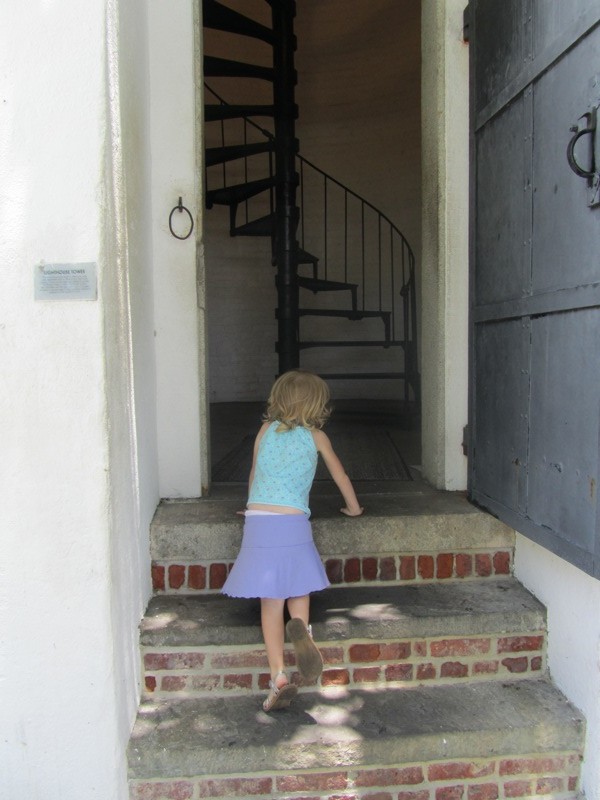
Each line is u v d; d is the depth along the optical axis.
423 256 2.96
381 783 1.94
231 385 6.35
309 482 2.11
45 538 1.78
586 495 1.74
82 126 1.73
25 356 1.76
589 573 1.73
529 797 1.99
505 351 2.27
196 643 2.13
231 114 4.66
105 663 1.81
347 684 2.19
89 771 1.83
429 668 2.21
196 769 1.88
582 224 1.73
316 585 2.03
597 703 1.92
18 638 1.80
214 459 3.65
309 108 6.08
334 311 5.11
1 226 1.74
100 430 1.77
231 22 4.38
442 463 2.83
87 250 1.74
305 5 5.77
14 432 1.77
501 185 2.28
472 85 2.54
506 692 2.15
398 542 2.44
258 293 6.31
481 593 2.37
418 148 5.82
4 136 1.72
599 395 1.67
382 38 5.63
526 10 2.03
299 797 1.93
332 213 6.13
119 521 1.89
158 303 2.63
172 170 2.61
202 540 2.38
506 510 2.26
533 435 2.05
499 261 2.31
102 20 1.72
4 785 1.84
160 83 2.58
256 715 2.04
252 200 6.22
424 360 3.00
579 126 1.72
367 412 5.10
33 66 1.72
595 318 1.68
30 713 1.81
